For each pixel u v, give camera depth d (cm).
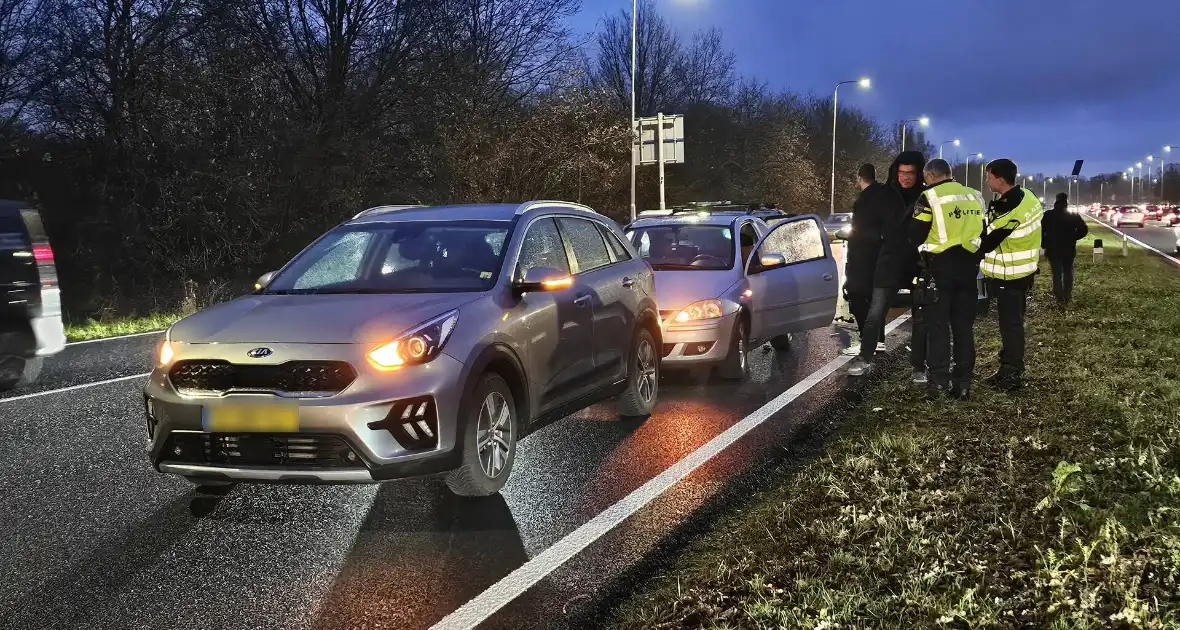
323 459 455
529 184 2717
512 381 542
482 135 2509
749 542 431
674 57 5412
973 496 473
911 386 780
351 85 2316
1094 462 514
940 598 350
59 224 1831
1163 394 695
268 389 458
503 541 455
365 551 445
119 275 1909
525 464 595
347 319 485
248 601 388
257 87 2014
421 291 543
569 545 446
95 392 861
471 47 2483
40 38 1705
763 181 6150
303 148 2098
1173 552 370
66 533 473
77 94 1794
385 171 2342
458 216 621
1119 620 325
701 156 5656
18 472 586
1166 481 470
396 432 457
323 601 387
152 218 1916
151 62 1841
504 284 555
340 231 625
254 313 505
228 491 544
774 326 956
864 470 531
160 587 404
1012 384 745
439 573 415
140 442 664
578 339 613
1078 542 389
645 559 423
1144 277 1931
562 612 370
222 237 1995
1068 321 1148
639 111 5191
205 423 461
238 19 1978
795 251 1045
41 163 1841
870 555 399
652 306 740
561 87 2791
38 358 904
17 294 828
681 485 538
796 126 6688
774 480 534
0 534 473
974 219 718
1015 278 740
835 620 336
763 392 815
